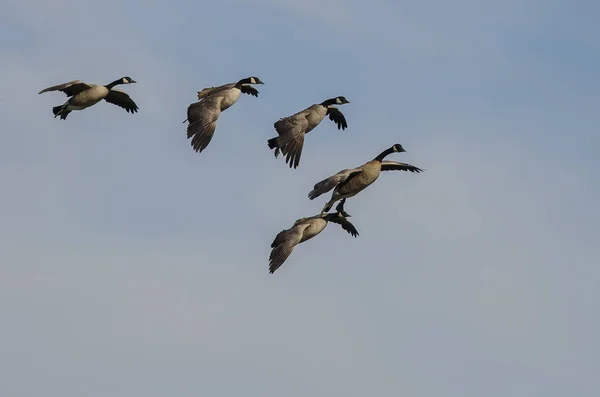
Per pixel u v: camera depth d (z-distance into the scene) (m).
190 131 43.84
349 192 43.00
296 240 41.72
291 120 42.75
